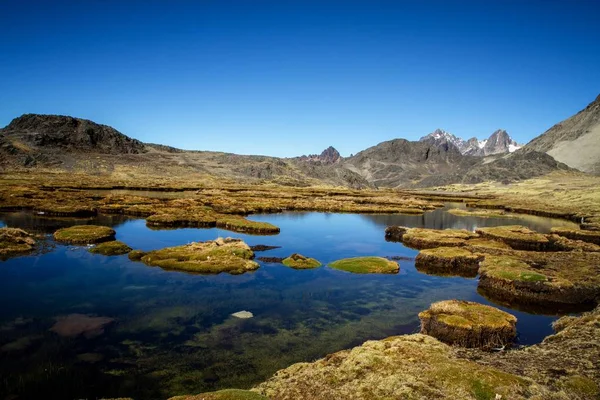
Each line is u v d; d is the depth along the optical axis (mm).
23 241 51750
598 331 24891
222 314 31312
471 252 53531
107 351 24516
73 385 20500
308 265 46906
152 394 19875
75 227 62312
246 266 45125
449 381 16719
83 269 42719
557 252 54031
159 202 104562
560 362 19844
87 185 150625
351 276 43688
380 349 21062
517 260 47562
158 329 28078
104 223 73562
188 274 42031
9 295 34438
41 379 21031
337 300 35594
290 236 69438
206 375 21875
